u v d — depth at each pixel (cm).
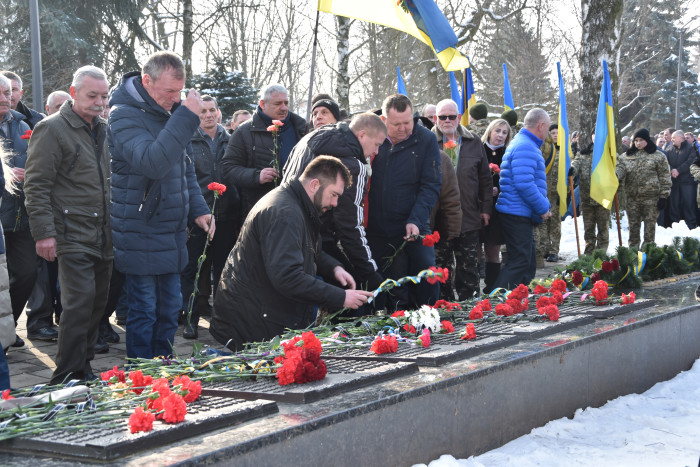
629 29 4794
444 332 432
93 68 486
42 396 276
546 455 342
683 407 439
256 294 414
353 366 344
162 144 450
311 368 307
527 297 507
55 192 477
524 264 739
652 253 691
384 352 374
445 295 739
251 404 274
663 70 4950
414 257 606
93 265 490
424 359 354
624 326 461
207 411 265
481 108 959
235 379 327
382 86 3059
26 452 238
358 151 511
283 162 674
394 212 600
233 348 419
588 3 1473
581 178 1170
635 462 341
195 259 720
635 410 432
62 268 480
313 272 424
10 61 2702
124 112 464
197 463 227
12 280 595
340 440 274
